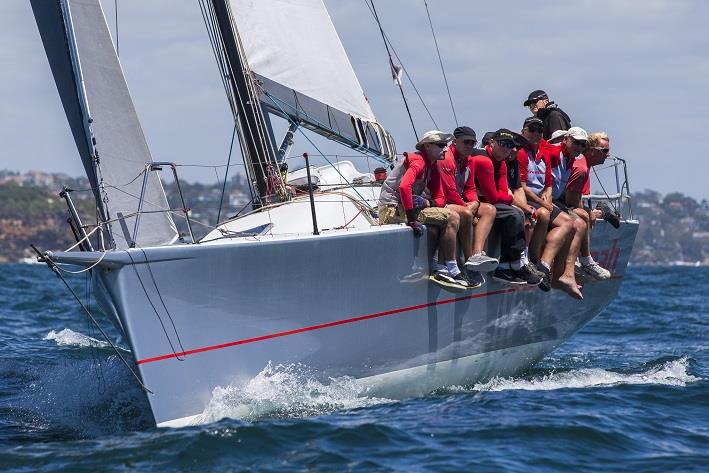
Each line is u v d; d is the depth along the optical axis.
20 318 60.94
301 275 27.45
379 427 25.47
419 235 29.83
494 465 22.81
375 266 29.05
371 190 34.66
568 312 38.44
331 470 22.34
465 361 33.19
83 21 26.52
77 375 30.75
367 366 29.61
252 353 26.83
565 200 35.25
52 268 25.52
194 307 25.72
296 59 35.03
